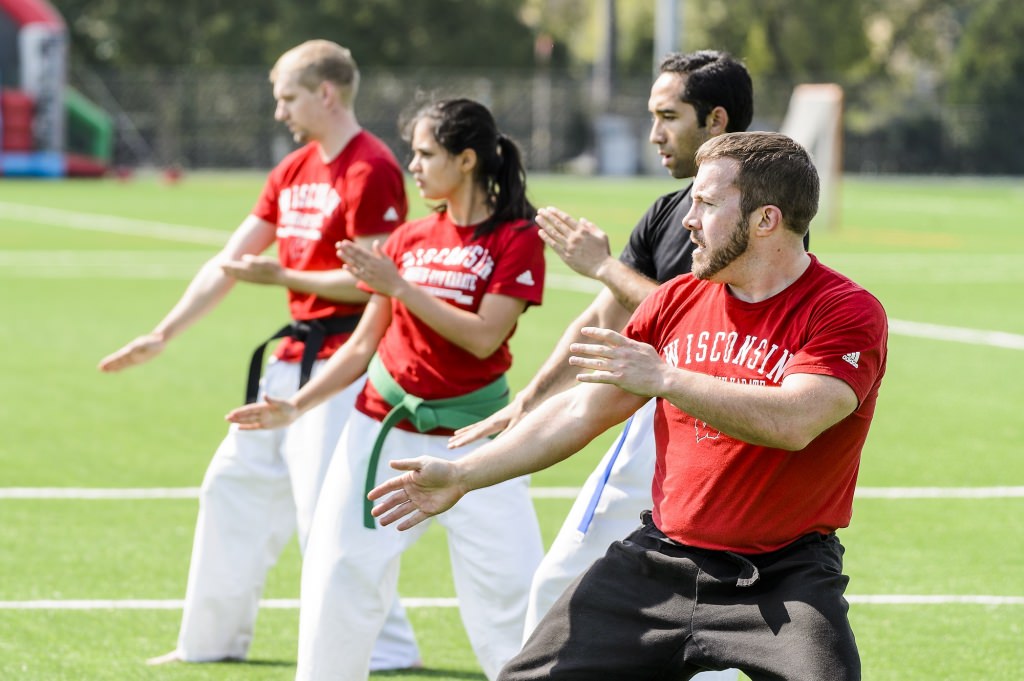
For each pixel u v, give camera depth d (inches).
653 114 287.7
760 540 216.2
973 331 927.7
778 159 211.8
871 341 209.9
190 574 342.0
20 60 2605.8
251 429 302.4
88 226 1617.9
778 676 206.5
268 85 3125.0
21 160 2581.2
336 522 287.9
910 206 2240.4
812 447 215.3
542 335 880.9
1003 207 2237.9
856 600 395.9
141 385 705.6
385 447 292.4
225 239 1494.8
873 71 4010.8
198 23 3442.4
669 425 225.3
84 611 377.1
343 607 285.1
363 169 342.6
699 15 3764.8
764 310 216.8
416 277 303.1
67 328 886.4
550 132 3179.1
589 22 4023.1
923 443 602.5
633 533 232.1
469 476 229.1
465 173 296.7
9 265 1230.3
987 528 472.7
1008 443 603.5
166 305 999.6
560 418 232.5
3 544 436.1
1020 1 3341.5
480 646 296.7
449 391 293.6
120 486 512.1
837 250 1465.3
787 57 3725.4
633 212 1867.6
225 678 330.6
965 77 3380.9
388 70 3417.8
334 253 347.3
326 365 307.9
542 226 281.9
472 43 3430.1
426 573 422.3
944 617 381.7
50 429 601.0
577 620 225.5
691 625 217.8
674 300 228.7
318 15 3356.3
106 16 3412.9
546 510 492.4
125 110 3097.9
